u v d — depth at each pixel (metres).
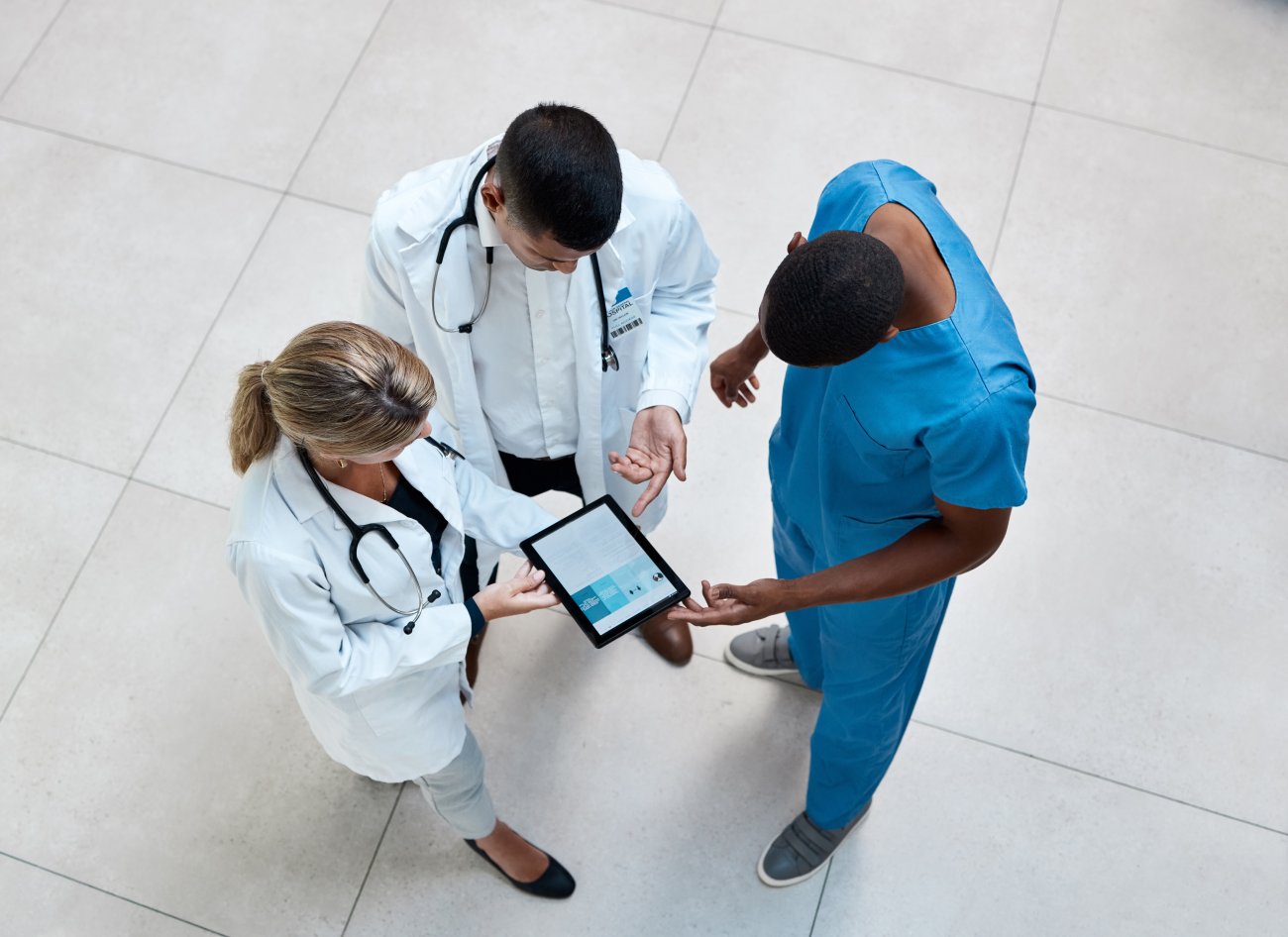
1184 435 2.52
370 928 2.10
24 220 2.78
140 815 2.18
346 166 2.84
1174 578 2.38
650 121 2.88
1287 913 2.11
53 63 2.97
